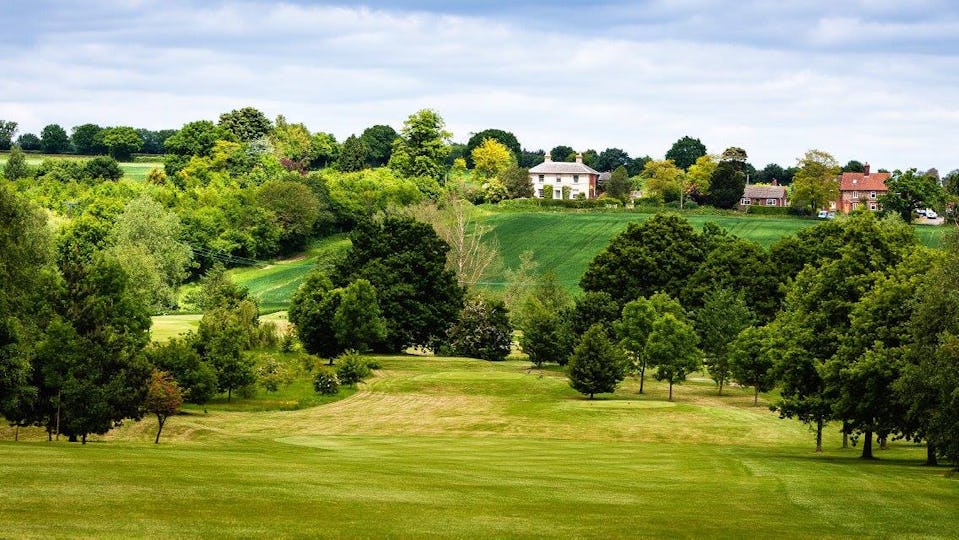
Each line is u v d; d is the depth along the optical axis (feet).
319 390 284.41
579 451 184.85
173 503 90.43
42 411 185.06
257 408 258.37
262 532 81.00
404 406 267.59
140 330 268.62
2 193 232.94
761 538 92.43
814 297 194.29
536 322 357.00
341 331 345.51
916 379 150.51
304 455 151.84
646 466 156.46
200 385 243.40
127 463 115.14
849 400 173.99
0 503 84.94
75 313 189.47
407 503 99.66
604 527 93.35
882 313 174.19
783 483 133.80
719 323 319.27
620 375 291.17
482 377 313.53
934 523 104.73
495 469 143.02
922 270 178.09
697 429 236.63
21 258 228.43
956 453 146.10
